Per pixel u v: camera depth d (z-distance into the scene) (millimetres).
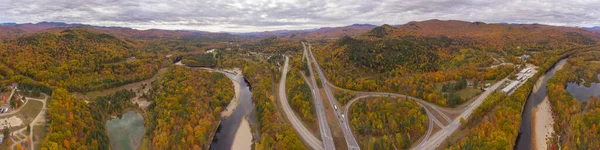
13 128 166750
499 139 148125
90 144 163875
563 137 174250
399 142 160750
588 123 171375
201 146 174000
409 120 178250
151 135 182125
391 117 181875
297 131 189375
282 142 162750
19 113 182250
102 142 170375
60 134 157625
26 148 151500
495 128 160875
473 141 151875
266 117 198375
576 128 166375
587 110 194750
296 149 157500
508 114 179625
